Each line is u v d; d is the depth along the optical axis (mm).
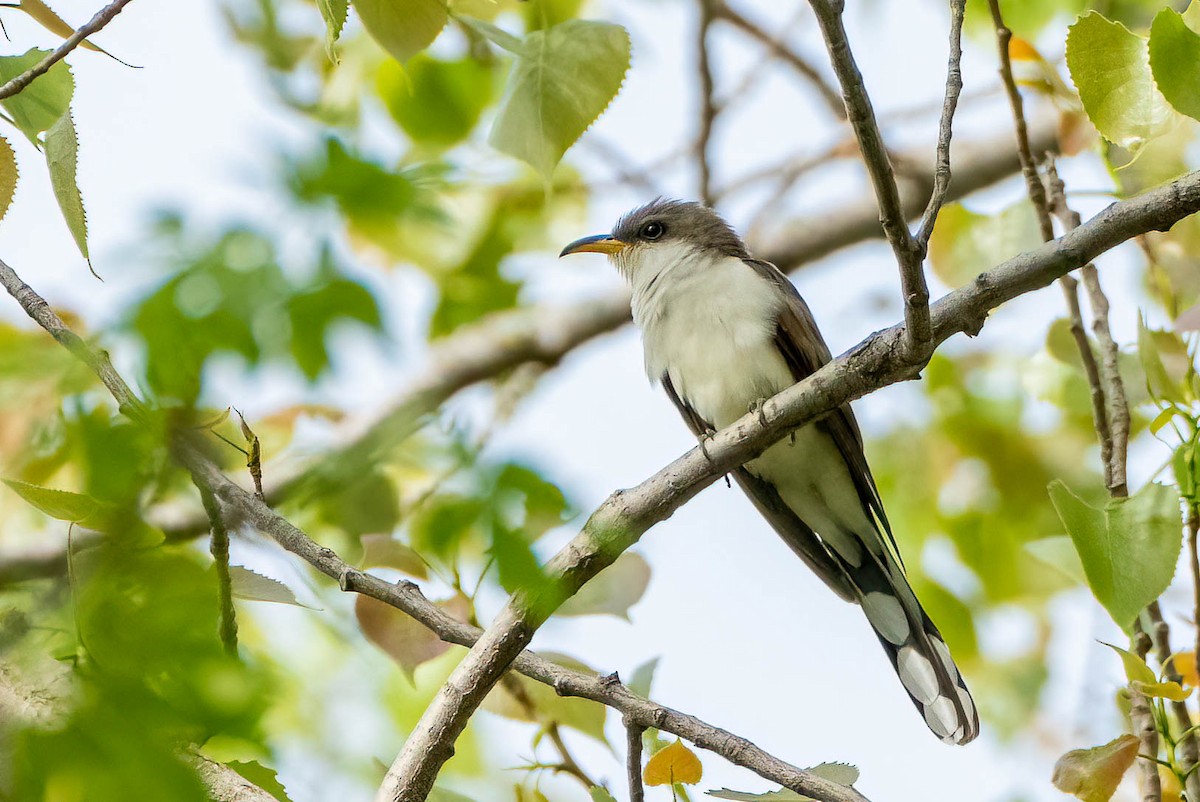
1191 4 7664
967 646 13422
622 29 8422
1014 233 11125
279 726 5172
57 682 4195
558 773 8062
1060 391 12133
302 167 4121
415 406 6219
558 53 8406
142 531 4867
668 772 6855
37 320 6824
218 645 4434
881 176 6574
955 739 10680
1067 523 7547
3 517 9969
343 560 7660
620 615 8125
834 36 6133
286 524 6902
